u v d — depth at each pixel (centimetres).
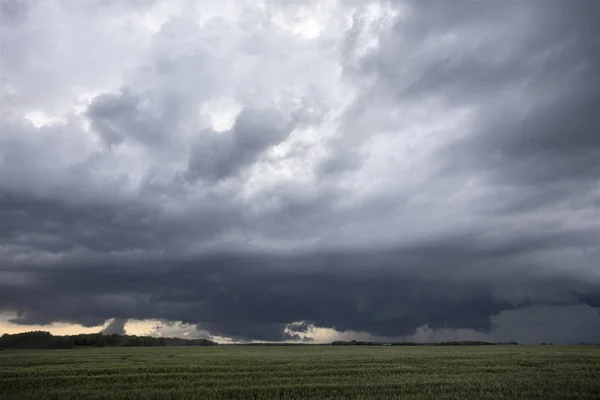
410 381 2745
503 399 2148
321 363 4169
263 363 4212
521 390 2397
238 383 2736
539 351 6575
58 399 2266
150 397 2278
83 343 13538
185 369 3600
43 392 2453
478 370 3419
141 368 3659
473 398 2169
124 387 2628
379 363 4138
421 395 2233
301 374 3219
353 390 2420
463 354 5700
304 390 2433
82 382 2856
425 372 3309
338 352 7025
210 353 6919
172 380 2909
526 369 3428
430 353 6234
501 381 2711
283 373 3262
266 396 2289
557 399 2144
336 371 3369
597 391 2344
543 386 2486
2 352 8006
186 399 2234
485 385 2542
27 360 4834
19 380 2906
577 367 3559
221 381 2812
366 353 6469
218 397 2269
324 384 2608
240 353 6875
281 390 2433
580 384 2534
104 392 2431
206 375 3152
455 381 2727
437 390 2436
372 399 2173
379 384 2605
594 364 3828
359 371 3381
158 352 7581
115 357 5447
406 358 4822
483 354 5634
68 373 3334
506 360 4338
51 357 5525
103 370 3509
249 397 2269
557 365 3753
